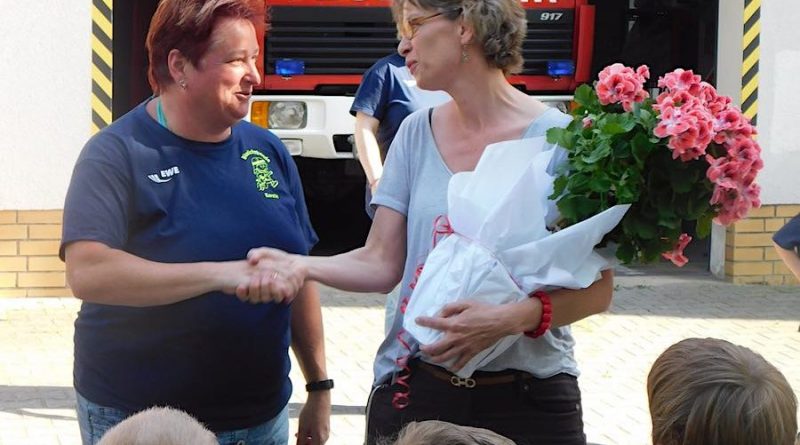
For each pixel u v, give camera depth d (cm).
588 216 314
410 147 351
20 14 848
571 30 923
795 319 866
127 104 963
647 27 1031
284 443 370
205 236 337
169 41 329
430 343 320
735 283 976
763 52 957
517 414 339
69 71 859
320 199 1165
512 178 324
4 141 856
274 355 353
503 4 327
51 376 698
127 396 339
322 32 900
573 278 314
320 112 900
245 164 351
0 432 605
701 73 1030
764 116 961
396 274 350
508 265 319
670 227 311
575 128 317
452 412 340
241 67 331
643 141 306
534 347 337
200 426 257
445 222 334
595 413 657
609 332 824
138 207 333
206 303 337
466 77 333
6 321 810
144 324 336
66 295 877
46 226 867
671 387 250
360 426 629
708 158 305
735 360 250
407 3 331
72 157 863
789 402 247
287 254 334
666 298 923
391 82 579
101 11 860
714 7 1002
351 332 808
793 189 971
